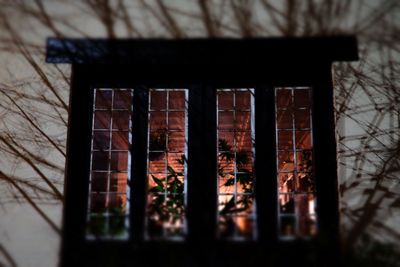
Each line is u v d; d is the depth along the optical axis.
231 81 4.61
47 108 4.48
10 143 4.42
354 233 4.09
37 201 4.27
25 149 4.40
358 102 4.39
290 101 4.87
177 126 5.48
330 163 4.36
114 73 4.64
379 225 4.11
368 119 4.35
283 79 4.59
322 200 4.28
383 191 4.19
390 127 4.32
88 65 4.60
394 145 4.28
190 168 4.40
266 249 4.14
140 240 4.22
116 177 4.63
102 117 4.79
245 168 5.93
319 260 4.00
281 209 4.46
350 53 4.47
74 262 4.18
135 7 4.64
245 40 4.52
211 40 4.53
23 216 4.23
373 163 4.25
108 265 4.14
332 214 4.24
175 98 4.93
